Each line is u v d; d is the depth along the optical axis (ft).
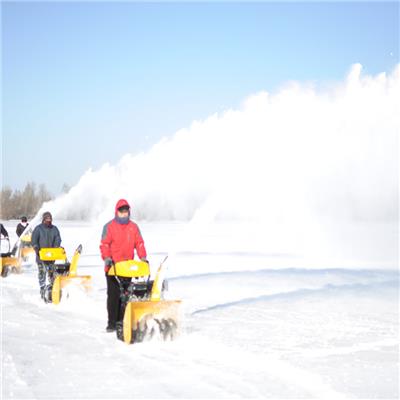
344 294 38.78
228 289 41.55
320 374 19.24
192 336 25.48
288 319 29.73
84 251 81.66
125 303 26.32
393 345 23.68
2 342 24.21
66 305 35.04
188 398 16.66
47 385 17.97
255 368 20.06
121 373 19.43
